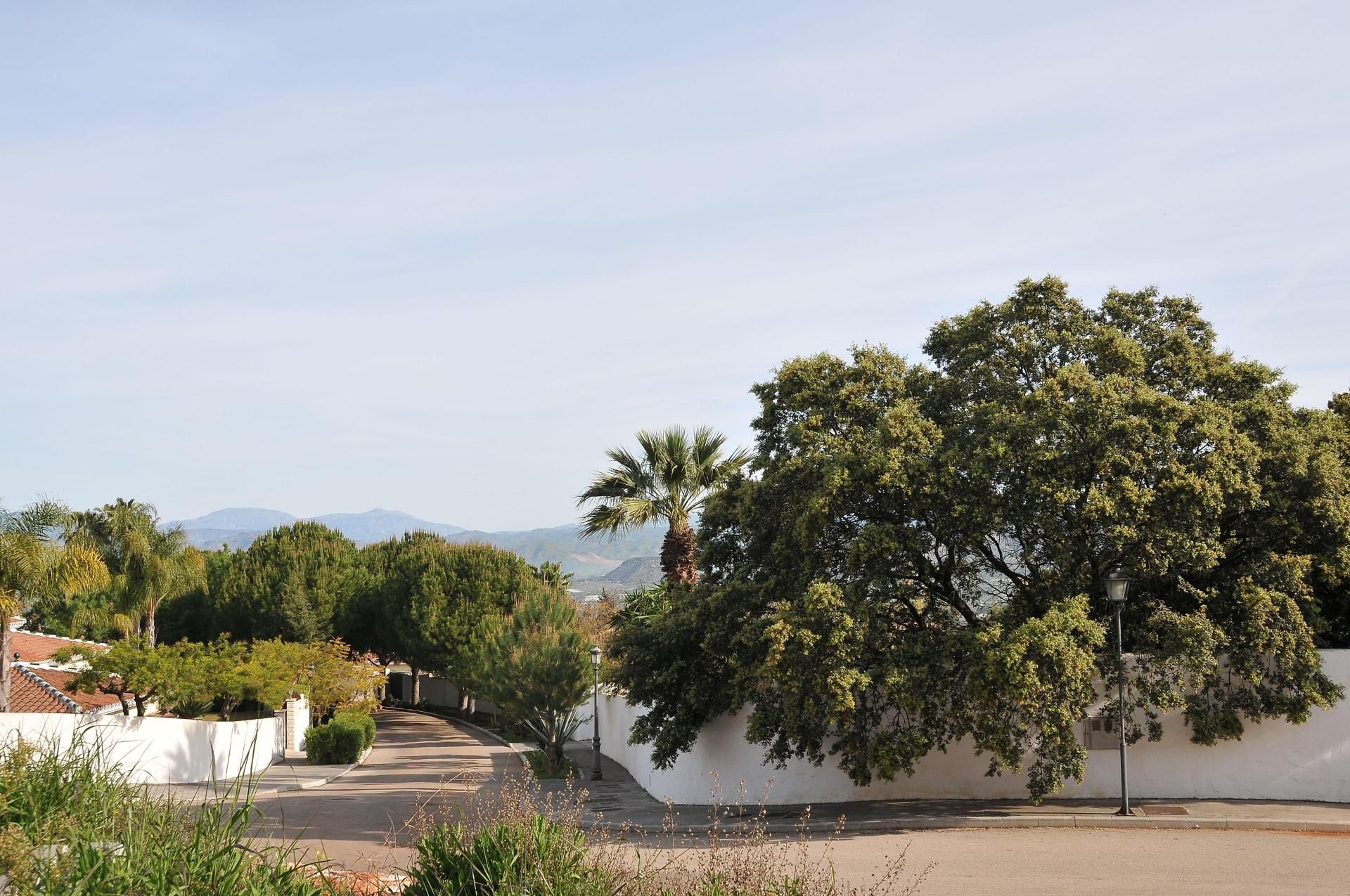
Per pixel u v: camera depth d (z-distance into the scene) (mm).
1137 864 12602
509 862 7250
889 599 17281
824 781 19766
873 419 18719
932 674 16453
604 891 7141
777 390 20062
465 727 52969
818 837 15695
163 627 60594
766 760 19219
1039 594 17438
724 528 21844
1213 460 15914
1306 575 17766
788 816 18359
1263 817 15281
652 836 17641
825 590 16656
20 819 7148
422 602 55125
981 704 15680
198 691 28609
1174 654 16125
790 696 17172
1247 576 16984
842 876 12078
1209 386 18172
